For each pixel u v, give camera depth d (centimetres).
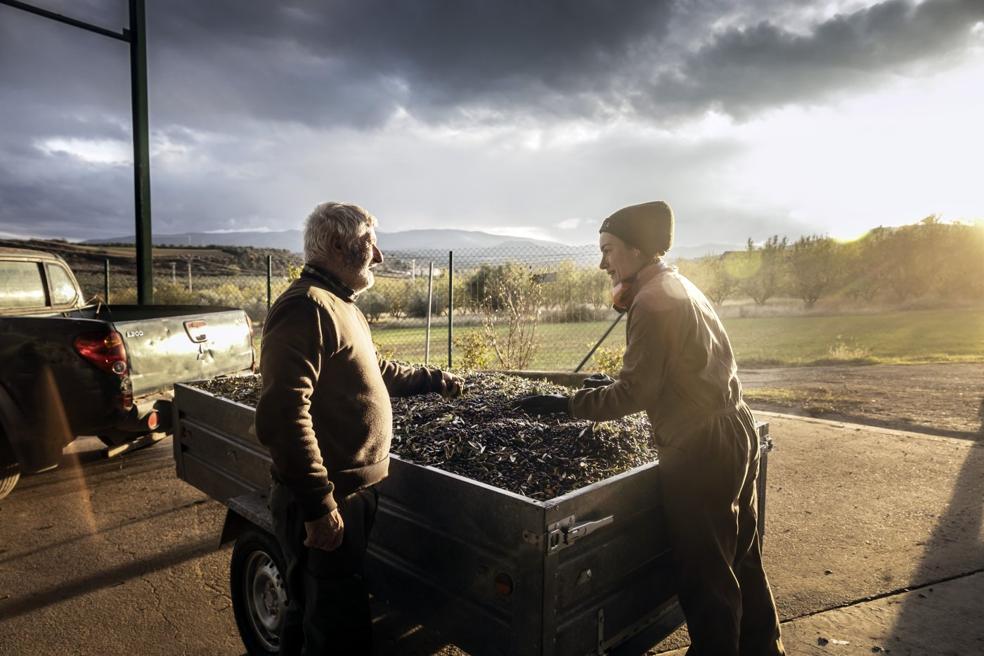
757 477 266
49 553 385
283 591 261
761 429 267
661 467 214
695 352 207
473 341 923
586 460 237
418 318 1446
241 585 283
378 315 1477
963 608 315
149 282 903
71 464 554
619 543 204
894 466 531
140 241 895
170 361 488
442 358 1082
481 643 198
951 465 531
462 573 203
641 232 223
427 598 220
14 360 450
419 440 258
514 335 927
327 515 195
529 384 376
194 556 381
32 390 449
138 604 329
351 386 210
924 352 1509
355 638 211
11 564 371
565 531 178
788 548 383
